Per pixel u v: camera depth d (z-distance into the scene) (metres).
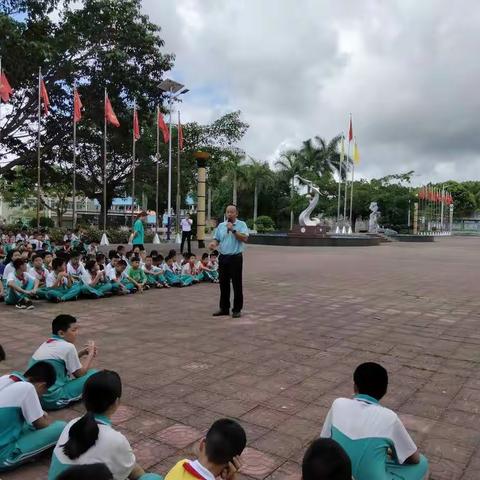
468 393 4.48
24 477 2.99
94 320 7.24
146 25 23.89
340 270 14.73
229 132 28.30
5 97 15.92
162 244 22.78
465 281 12.59
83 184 29.02
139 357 5.39
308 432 3.64
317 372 4.97
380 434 2.50
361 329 6.88
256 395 4.33
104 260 10.13
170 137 23.05
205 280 11.68
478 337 6.50
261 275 13.20
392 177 56.22
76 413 3.89
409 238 39.34
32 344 5.87
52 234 20.59
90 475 1.54
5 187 37.78
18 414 3.03
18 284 8.20
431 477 3.08
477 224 74.50
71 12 22.12
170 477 2.05
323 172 47.00
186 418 3.85
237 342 6.05
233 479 2.16
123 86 24.28
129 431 3.61
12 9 21.20
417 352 5.76
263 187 45.97
